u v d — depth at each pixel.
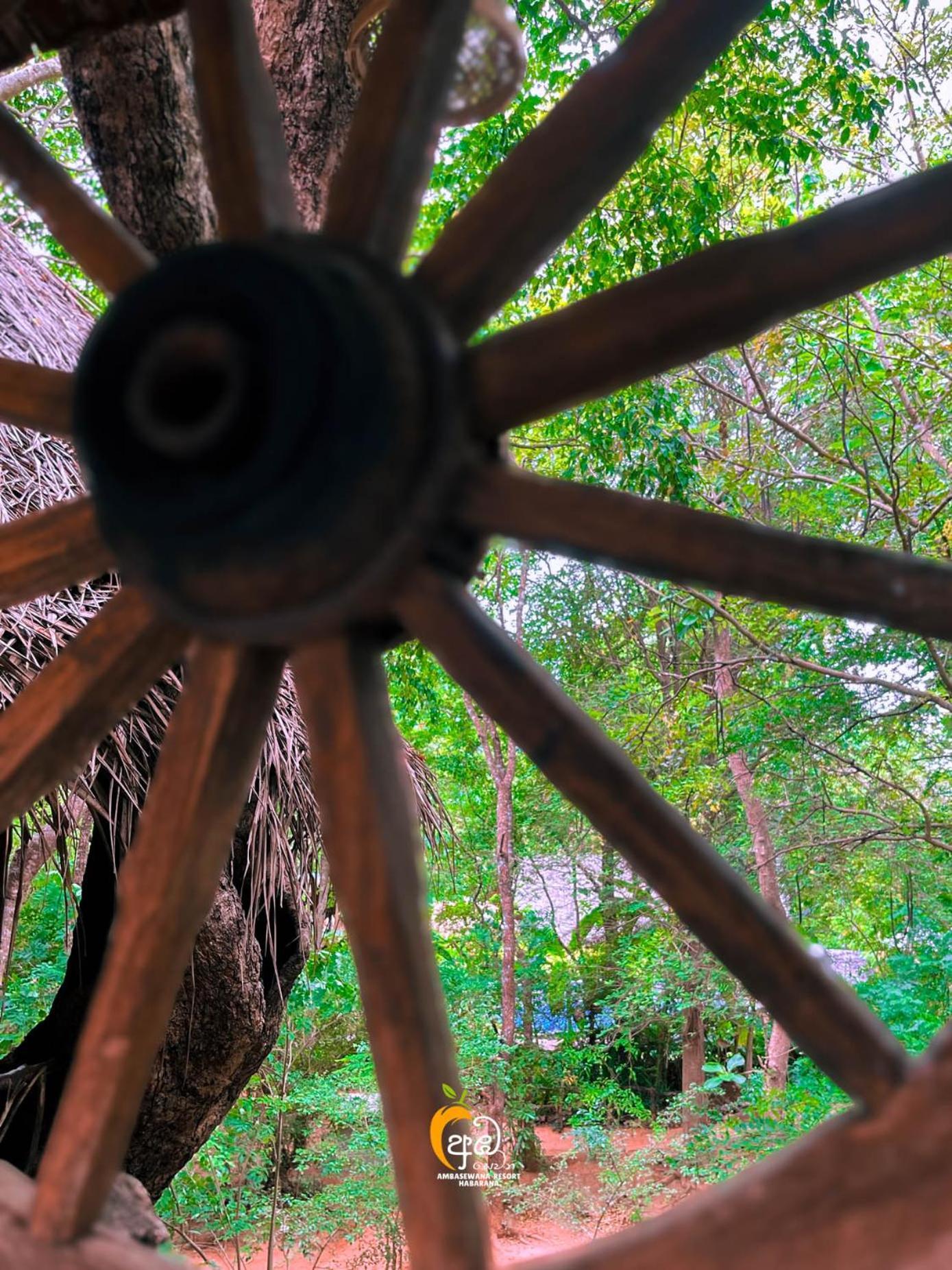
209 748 1.00
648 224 6.11
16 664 2.39
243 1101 7.63
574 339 0.93
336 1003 8.92
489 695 0.92
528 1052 11.59
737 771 9.33
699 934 0.87
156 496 0.88
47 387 1.20
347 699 0.96
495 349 0.95
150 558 0.91
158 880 1.00
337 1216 7.71
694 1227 0.74
